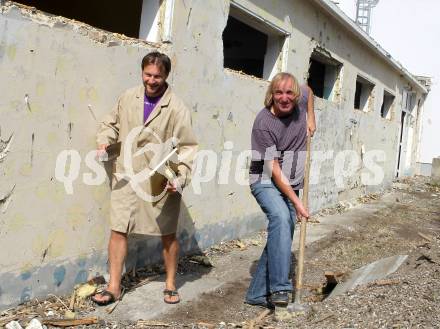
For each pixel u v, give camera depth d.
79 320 3.47
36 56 3.42
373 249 6.59
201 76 5.33
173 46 4.80
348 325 3.27
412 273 4.18
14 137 3.34
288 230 3.87
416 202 12.15
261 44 10.08
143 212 3.92
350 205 10.60
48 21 3.48
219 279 4.83
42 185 3.59
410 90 16.61
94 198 4.06
